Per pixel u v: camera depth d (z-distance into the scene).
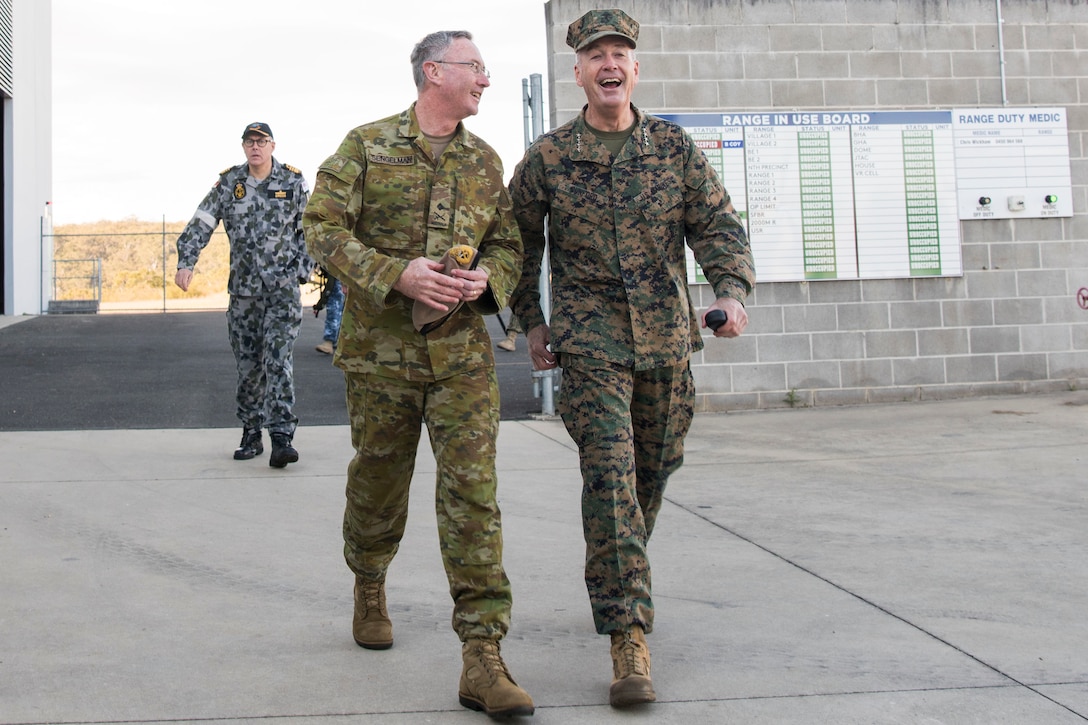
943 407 8.20
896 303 8.52
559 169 3.07
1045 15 8.73
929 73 8.59
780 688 2.80
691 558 4.14
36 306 20.47
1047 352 8.73
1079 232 8.78
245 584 3.75
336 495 5.16
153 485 5.35
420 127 2.91
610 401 2.91
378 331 2.83
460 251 2.66
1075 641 3.16
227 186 5.77
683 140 3.10
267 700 2.69
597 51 3.02
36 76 20.61
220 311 18.56
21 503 4.92
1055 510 4.88
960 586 3.74
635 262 3.00
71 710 2.61
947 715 2.62
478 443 2.75
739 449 6.64
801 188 8.40
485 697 2.55
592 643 3.17
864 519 4.77
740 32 8.35
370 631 3.10
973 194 8.62
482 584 2.68
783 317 8.39
